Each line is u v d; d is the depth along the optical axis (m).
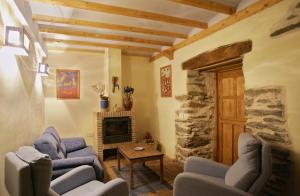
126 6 2.59
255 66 2.31
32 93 2.95
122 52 4.98
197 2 2.32
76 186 2.07
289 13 1.94
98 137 4.25
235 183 1.71
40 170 1.34
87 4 2.33
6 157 1.58
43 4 2.52
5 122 1.81
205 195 1.67
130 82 5.21
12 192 1.39
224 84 3.57
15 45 1.70
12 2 1.85
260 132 2.25
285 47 1.98
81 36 3.49
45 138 2.50
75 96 4.70
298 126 1.88
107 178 3.26
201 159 2.32
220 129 3.66
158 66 4.86
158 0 2.49
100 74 4.91
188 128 3.60
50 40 3.83
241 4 2.46
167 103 4.42
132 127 4.58
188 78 3.62
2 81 1.75
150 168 3.65
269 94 2.15
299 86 1.87
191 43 3.51
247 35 2.41
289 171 1.94
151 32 3.29
